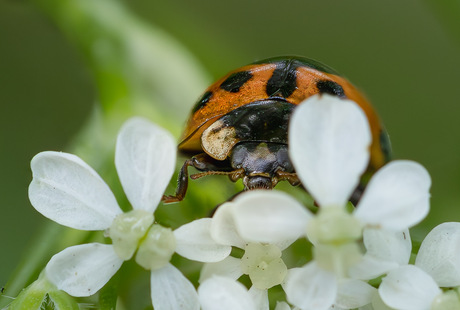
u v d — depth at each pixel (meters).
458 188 0.06
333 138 0.05
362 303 0.05
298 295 0.05
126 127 0.05
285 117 0.05
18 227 0.07
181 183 0.05
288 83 0.05
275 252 0.05
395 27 0.08
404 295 0.05
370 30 0.08
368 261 0.05
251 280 0.05
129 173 0.05
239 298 0.05
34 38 0.07
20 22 0.07
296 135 0.05
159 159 0.05
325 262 0.05
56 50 0.07
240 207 0.05
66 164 0.05
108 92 0.06
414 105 0.07
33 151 0.07
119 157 0.05
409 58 0.08
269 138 0.05
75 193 0.05
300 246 0.05
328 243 0.05
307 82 0.05
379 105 0.07
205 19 0.07
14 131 0.07
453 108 0.07
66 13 0.06
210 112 0.05
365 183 0.06
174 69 0.06
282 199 0.05
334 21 0.08
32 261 0.05
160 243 0.05
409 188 0.05
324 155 0.05
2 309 0.05
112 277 0.05
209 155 0.05
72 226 0.05
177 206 0.05
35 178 0.05
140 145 0.05
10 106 0.07
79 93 0.07
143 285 0.05
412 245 0.05
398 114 0.07
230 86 0.05
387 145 0.06
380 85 0.08
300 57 0.06
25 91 0.07
